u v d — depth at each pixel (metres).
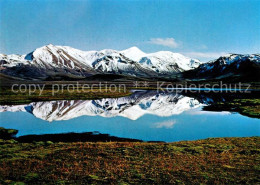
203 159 23.06
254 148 27.06
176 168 20.53
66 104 79.75
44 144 30.62
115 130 42.41
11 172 19.22
